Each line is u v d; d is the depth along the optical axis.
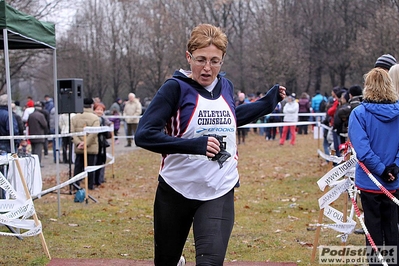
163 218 3.27
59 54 30.16
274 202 8.67
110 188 10.45
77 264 5.21
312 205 8.34
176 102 3.17
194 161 3.17
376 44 29.39
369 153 4.12
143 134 3.03
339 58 40.25
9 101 6.36
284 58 33.25
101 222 7.33
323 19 41.25
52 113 16.25
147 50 38.78
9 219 5.21
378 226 4.27
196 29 3.20
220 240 3.06
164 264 3.42
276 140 21.28
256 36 37.44
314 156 15.19
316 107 24.55
